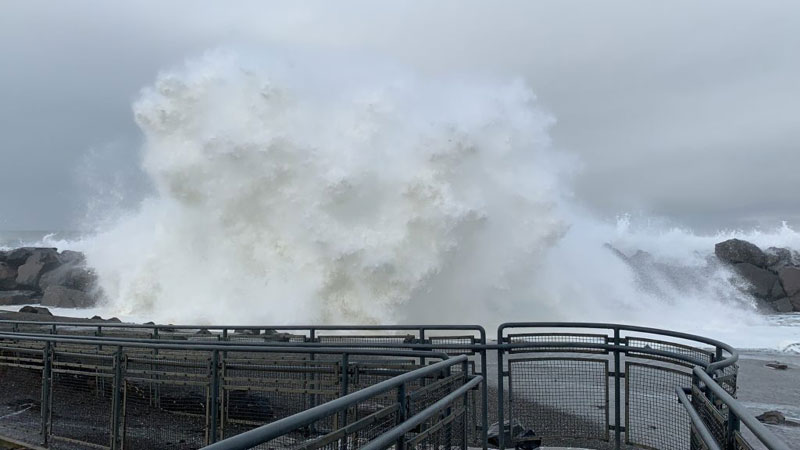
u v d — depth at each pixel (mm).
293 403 6086
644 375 7090
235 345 6012
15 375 8180
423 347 6254
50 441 6922
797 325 26750
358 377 5801
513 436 7109
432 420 4504
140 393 6719
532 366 7484
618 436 7023
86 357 7043
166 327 9766
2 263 35000
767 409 10820
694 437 4473
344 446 3344
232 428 6145
